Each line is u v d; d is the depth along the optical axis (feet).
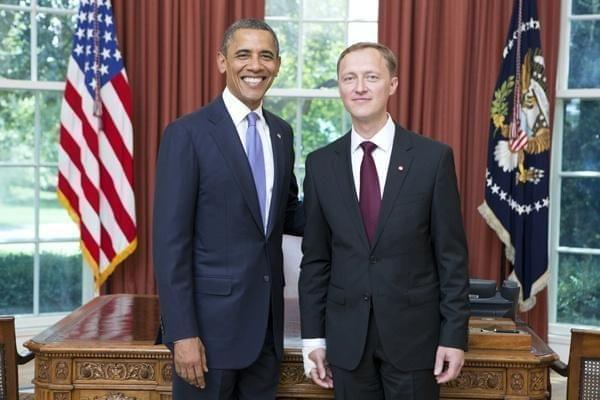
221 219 6.77
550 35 14.03
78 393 7.72
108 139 13.78
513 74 13.65
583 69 14.85
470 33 14.23
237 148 6.84
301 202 8.04
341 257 6.73
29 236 14.83
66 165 13.69
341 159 6.88
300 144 15.65
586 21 14.76
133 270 14.51
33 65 14.65
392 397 6.58
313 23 15.56
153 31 14.20
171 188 6.67
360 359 6.55
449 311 6.55
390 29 14.35
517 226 13.79
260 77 6.83
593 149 14.83
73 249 15.12
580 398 7.22
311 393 7.60
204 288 6.76
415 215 6.56
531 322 14.46
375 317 6.53
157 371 7.68
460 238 6.68
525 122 13.69
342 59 6.66
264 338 6.83
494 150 13.74
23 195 14.76
